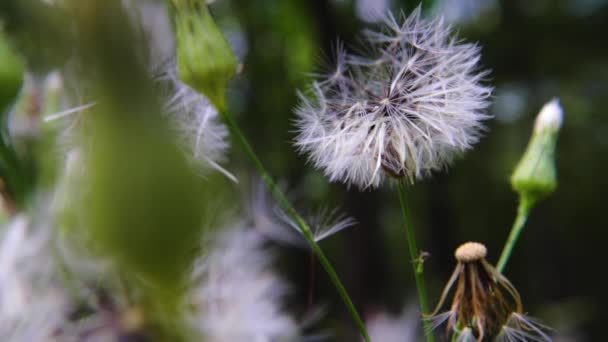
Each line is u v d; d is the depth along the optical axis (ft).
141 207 0.30
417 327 0.52
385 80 0.52
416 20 0.53
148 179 0.30
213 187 0.45
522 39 1.89
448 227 2.09
